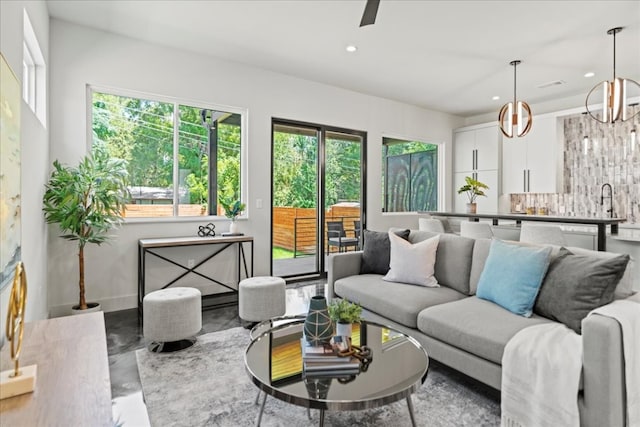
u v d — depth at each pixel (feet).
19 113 6.18
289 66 15.19
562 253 7.29
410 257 9.96
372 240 11.55
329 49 13.44
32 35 8.37
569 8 10.39
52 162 11.16
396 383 5.06
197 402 6.77
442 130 23.08
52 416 3.22
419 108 21.71
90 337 5.10
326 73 16.01
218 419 6.26
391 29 11.78
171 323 8.94
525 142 20.49
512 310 7.25
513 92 18.62
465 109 22.29
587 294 6.32
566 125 19.63
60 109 11.30
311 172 17.60
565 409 5.13
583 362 5.17
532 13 10.66
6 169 5.25
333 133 18.25
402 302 8.47
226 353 8.92
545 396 5.32
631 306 5.68
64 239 11.55
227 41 12.78
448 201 23.53
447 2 10.10
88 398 3.52
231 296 14.40
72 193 9.95
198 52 13.76
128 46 12.46
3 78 5.11
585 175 18.92
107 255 12.30
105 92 12.33
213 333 10.30
